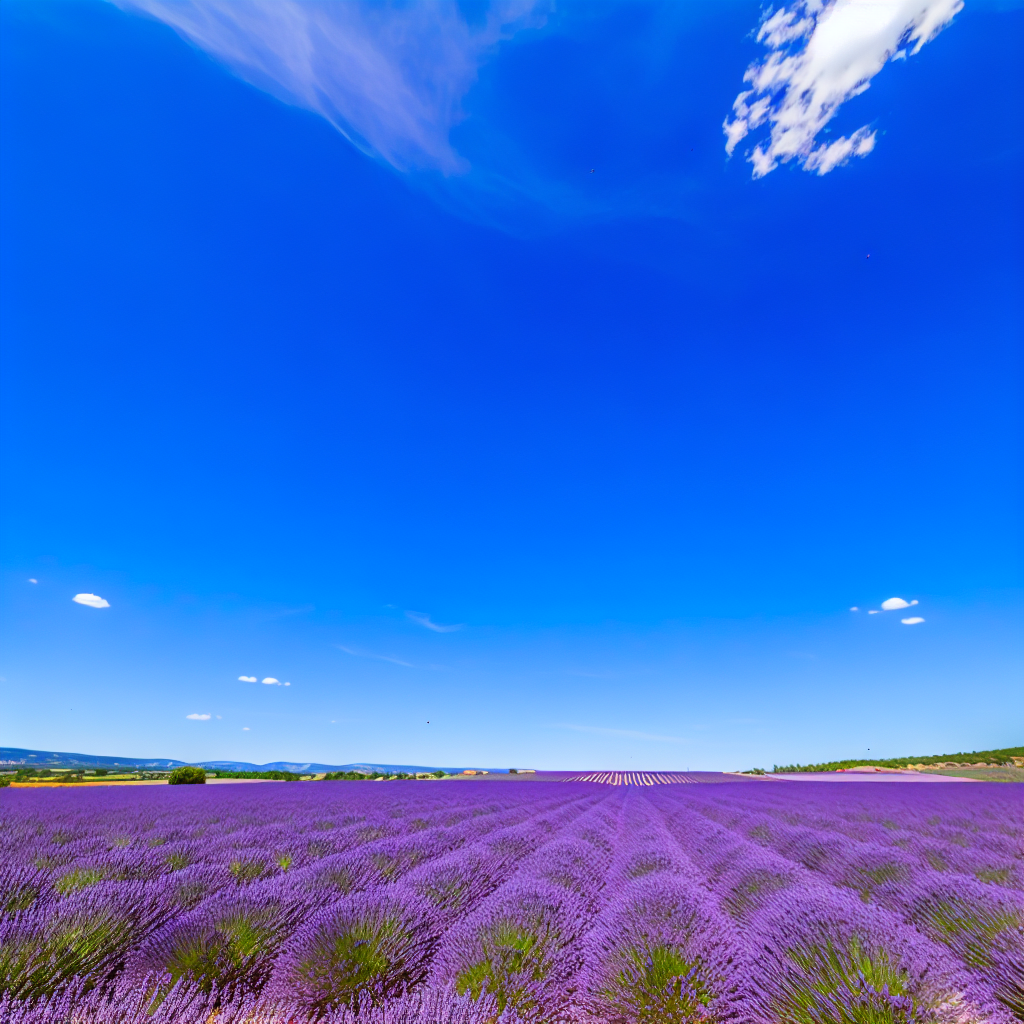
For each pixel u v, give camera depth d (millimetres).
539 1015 3369
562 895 4988
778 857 7066
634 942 3846
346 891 5621
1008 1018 2967
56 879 5703
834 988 3135
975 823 11734
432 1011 3002
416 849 7922
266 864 6855
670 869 7062
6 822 10344
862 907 3912
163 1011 3010
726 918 4469
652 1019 3336
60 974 3299
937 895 4781
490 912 4410
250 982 3736
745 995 3357
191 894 5062
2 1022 2814
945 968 3268
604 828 11188
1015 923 3932
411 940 4078
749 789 26016
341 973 3561
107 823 11047
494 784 32375
